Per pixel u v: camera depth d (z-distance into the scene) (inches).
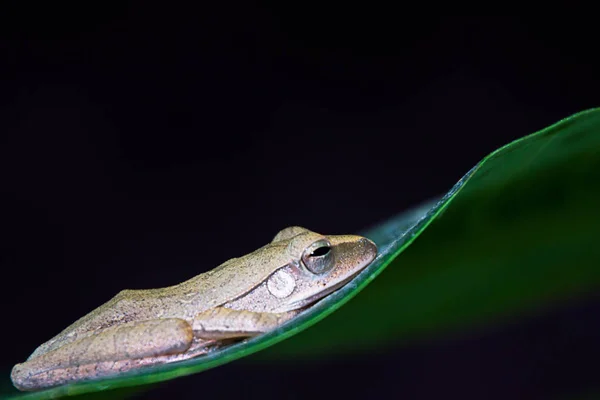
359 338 9.9
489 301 9.9
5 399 8.9
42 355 11.0
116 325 11.1
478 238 9.6
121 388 8.8
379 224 11.7
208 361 8.9
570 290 10.0
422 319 9.9
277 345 9.6
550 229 9.6
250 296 11.4
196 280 11.4
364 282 9.0
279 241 11.7
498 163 8.2
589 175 9.3
